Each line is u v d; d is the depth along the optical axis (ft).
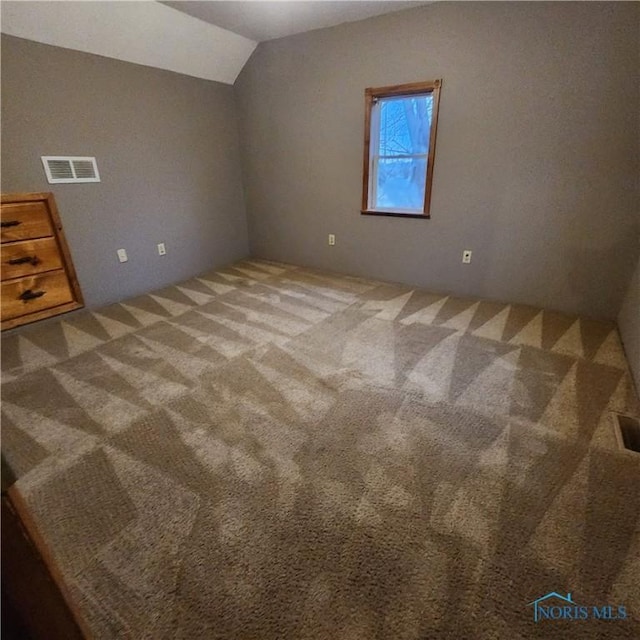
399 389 6.40
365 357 7.48
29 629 1.40
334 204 12.35
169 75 10.94
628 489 4.39
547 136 8.59
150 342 8.29
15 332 8.90
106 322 9.46
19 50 7.98
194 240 12.92
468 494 4.36
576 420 5.56
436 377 6.75
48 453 5.10
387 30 9.57
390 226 11.45
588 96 7.97
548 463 4.79
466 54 8.83
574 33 7.72
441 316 9.43
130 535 3.96
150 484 4.58
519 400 6.06
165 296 11.29
